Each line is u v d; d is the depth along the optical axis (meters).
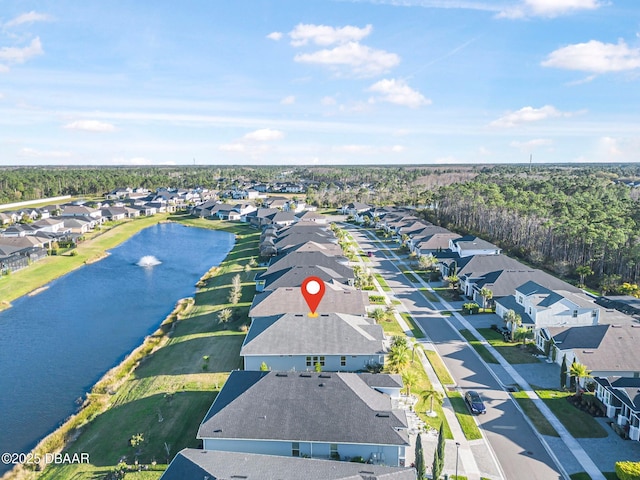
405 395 45.12
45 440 41.41
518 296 67.00
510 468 34.91
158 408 44.25
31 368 56.34
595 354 48.47
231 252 121.69
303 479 29.08
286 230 126.50
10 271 97.69
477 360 53.62
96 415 45.47
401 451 34.56
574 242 94.00
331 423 35.38
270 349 49.41
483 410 42.16
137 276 99.44
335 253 100.44
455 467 34.78
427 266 97.31
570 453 36.75
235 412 36.62
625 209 120.00
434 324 65.50
